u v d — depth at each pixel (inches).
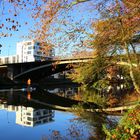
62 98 1690.5
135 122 454.6
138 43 709.9
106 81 1663.4
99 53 749.3
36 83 3366.1
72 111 1052.5
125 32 553.9
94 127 672.4
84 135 596.7
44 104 1364.4
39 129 701.3
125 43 650.8
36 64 2908.5
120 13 533.3
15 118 912.9
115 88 1780.3
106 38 626.5
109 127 628.1
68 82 4057.6
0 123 806.5
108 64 895.7
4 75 3262.8
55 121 811.4
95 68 1003.3
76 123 749.9
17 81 3139.8
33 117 934.4
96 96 1651.1
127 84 1726.1
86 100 1450.5
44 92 2202.3
